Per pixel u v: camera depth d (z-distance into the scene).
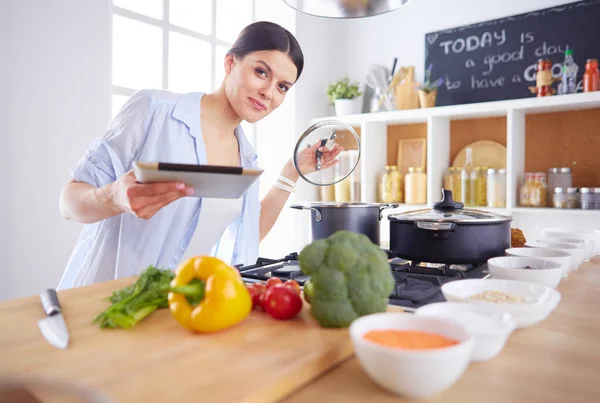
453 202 1.31
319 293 0.77
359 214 1.29
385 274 0.79
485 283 0.91
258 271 1.23
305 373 0.61
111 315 0.77
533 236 2.78
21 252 2.00
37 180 2.04
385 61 3.34
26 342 0.71
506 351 0.69
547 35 2.75
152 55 2.66
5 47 1.92
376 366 0.54
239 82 1.46
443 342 0.60
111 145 1.42
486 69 2.94
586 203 2.39
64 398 0.55
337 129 1.42
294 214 3.29
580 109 2.63
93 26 2.20
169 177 0.94
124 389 0.54
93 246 1.49
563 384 0.58
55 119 2.08
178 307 0.76
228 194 1.09
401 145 3.26
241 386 0.55
